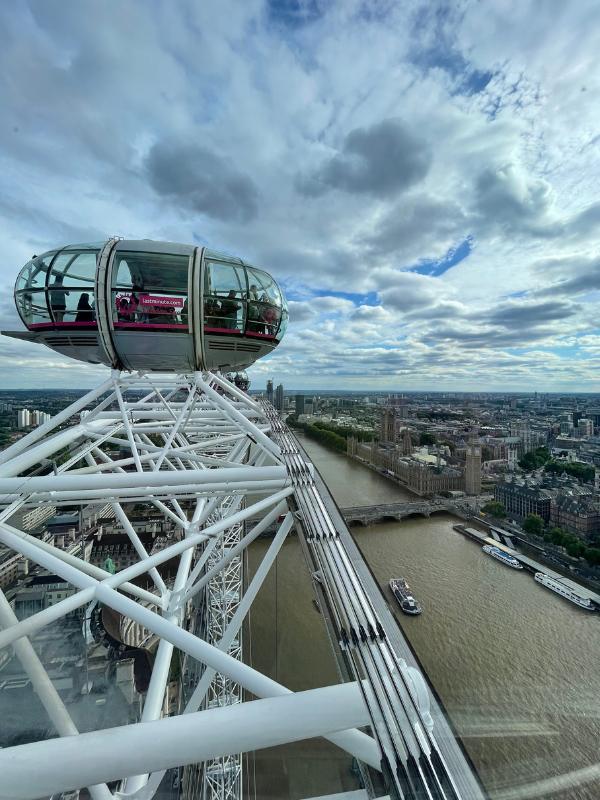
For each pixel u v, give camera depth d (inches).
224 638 454.3
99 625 1744.6
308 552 392.8
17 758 190.2
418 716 239.0
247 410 1007.6
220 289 563.8
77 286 525.3
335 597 324.5
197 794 1093.8
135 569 371.9
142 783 502.3
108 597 325.4
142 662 1581.0
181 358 570.6
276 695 254.7
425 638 2038.6
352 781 1181.7
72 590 1990.7
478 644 1980.8
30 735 1203.9
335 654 301.7
